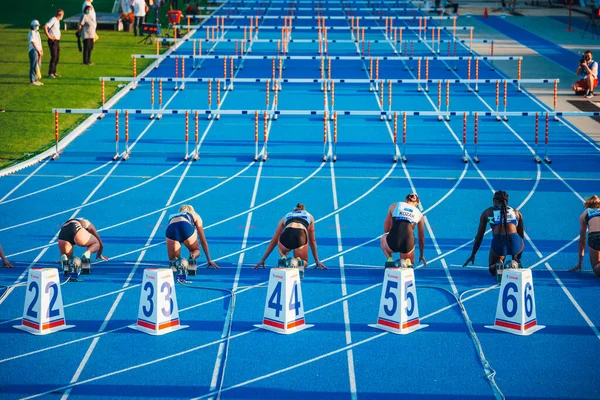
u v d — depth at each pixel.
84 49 32.47
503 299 11.48
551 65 34.50
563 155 21.62
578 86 28.50
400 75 32.97
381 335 11.31
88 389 9.84
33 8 51.81
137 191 18.34
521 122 25.16
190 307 12.20
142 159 20.92
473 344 11.06
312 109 26.42
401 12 53.94
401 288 11.33
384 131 24.08
